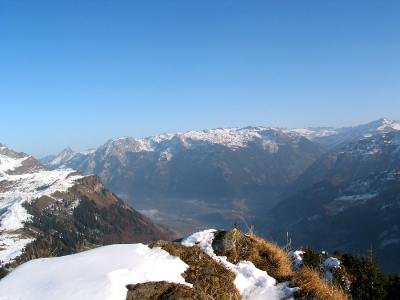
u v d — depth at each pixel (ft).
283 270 43.78
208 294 36.68
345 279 48.24
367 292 48.14
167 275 36.81
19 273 35.22
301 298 38.52
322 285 41.19
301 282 40.65
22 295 31.40
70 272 34.45
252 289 39.99
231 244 45.60
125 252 39.01
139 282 34.50
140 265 36.55
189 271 38.93
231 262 43.75
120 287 32.94
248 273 41.81
